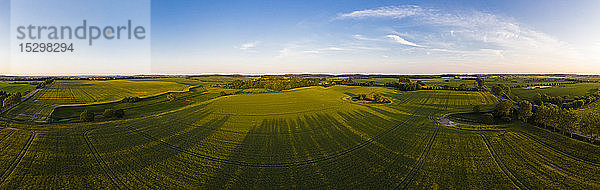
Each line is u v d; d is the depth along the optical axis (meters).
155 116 54.44
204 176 24.67
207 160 28.70
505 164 26.94
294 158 29.53
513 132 38.50
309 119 51.59
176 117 53.38
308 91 113.75
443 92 99.88
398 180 23.69
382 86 136.25
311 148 33.09
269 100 81.94
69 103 73.56
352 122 48.75
